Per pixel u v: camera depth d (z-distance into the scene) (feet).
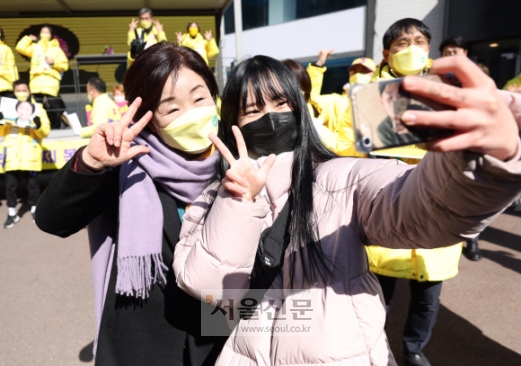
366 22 36.55
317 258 3.59
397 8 34.27
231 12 45.29
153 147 4.56
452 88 2.07
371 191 3.37
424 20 33.12
